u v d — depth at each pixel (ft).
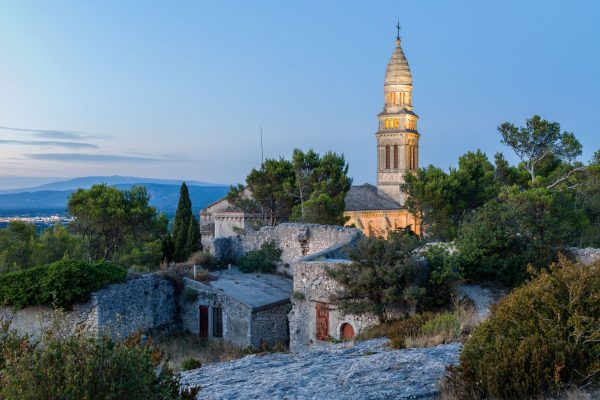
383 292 86.02
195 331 116.06
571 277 42.91
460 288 95.66
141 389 32.30
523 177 233.35
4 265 163.43
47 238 188.55
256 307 108.88
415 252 96.17
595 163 214.69
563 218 137.90
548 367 37.73
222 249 139.64
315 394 45.34
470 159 234.79
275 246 135.85
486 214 104.88
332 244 127.13
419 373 48.24
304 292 97.86
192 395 38.73
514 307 42.91
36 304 96.37
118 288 103.45
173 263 131.85
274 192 196.24
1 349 41.47
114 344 34.40
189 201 176.96
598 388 36.91
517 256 99.40
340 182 200.75
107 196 202.80
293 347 98.32
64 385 30.71
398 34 313.12
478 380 39.29
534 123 222.07
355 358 59.77
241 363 65.46
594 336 39.32
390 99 307.78
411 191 222.69
